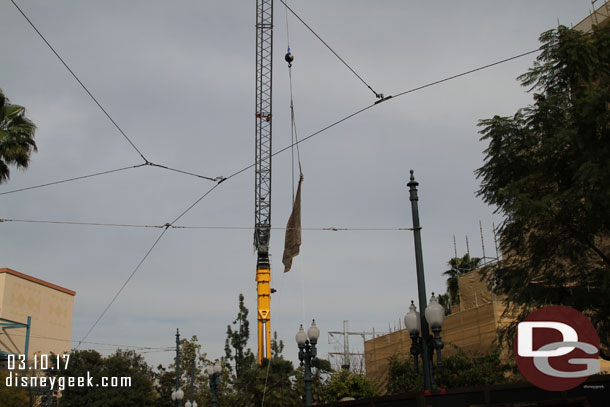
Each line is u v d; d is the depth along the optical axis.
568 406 15.16
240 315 48.75
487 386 15.90
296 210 52.53
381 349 51.81
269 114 62.81
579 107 19.55
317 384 39.44
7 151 26.47
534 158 21.20
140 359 56.31
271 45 62.03
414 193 19.38
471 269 51.72
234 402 41.59
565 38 21.09
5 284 56.38
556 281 21.27
